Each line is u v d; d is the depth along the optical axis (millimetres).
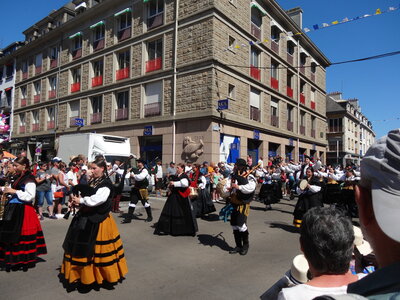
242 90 18812
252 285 4301
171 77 18172
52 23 29547
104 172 4320
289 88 24688
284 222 8938
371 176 885
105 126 21578
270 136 21766
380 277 805
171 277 4578
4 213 4746
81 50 24531
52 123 26875
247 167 6082
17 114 31359
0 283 4258
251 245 6453
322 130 31047
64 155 15555
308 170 7391
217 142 16609
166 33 18578
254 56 20484
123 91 21203
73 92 24859
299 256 1960
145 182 8688
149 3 19906
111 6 21922
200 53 16984
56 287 4137
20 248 4668
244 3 19141
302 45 27047
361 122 49688
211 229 7945
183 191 7277
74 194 4148
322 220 1313
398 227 797
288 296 1271
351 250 1297
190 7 17656
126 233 7355
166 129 18094
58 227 7832
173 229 7121
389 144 860
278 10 22250
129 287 4176
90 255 3928
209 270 4906
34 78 29281
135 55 20266
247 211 5828
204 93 16672
